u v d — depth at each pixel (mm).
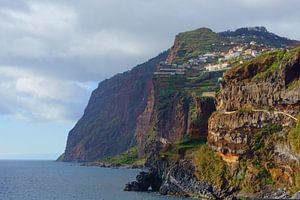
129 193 165000
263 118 149250
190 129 198625
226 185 147750
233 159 150750
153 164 185250
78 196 159125
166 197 149625
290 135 136250
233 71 166875
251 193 139875
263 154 144000
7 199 151000
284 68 147625
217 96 180250
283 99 146125
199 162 159875
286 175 135500
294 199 122938
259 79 156250
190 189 154375
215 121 163250
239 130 153625
